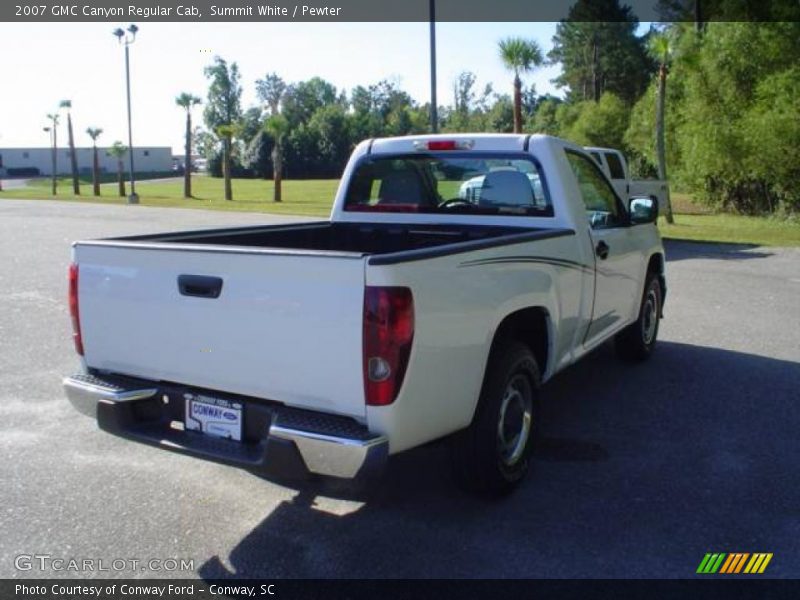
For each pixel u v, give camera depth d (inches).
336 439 126.0
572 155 217.0
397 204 226.7
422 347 131.5
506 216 208.2
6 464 185.3
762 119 936.3
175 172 4488.2
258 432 140.5
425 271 132.2
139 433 147.7
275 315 133.1
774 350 294.7
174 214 1179.9
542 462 185.5
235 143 3523.6
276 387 135.4
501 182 209.2
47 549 145.3
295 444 129.3
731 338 314.7
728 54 994.1
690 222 957.8
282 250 133.9
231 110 3011.8
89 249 157.6
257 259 134.0
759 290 436.8
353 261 125.6
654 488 170.6
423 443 138.8
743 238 747.4
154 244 148.9
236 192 2132.1
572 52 2684.5
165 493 170.1
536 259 171.8
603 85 2655.0
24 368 270.7
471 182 214.1
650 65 2559.1
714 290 437.1
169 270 145.0
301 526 154.9
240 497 168.2
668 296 417.4
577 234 197.3
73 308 161.5
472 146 211.5
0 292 424.8
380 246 229.9
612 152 608.7
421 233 221.1
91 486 173.5
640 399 234.2
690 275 498.9
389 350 125.3
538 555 142.4
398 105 4259.4
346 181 235.0
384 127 3671.3
